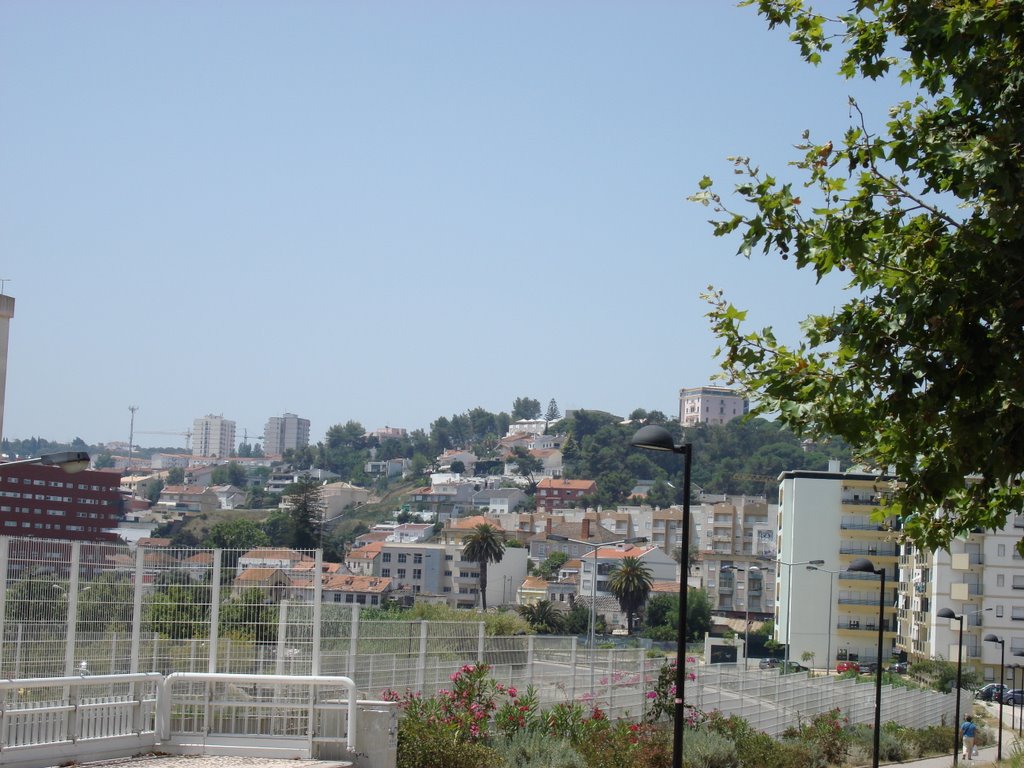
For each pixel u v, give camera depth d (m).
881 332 13.64
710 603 140.25
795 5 14.83
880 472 15.73
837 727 39.81
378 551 164.88
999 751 42.62
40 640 16.62
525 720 24.88
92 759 14.37
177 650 18.28
